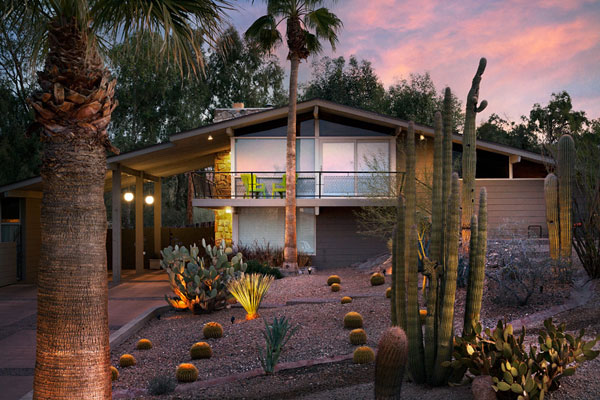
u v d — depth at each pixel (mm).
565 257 9344
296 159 19688
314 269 18250
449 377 5160
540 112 28531
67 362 4668
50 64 4707
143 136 32469
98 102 4832
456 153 19078
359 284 13562
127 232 25344
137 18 5258
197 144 19406
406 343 4227
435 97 37625
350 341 7629
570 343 4691
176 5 5531
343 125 19641
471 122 9422
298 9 18031
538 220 16953
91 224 4828
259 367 7051
